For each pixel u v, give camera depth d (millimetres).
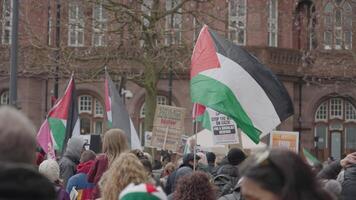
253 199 4102
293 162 4129
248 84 13750
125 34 34812
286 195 4055
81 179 12094
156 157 30297
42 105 51062
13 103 20938
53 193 3486
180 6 31203
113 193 7453
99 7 32969
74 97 19641
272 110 13758
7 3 46906
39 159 16016
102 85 52438
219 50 13922
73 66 31609
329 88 53531
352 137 54469
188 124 50688
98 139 19625
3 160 3520
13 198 3395
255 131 13719
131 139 18922
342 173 11875
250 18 50875
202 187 8016
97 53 32500
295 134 20609
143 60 31422
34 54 34062
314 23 52219
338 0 49750
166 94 51500
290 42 52750
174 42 35531
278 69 51750
